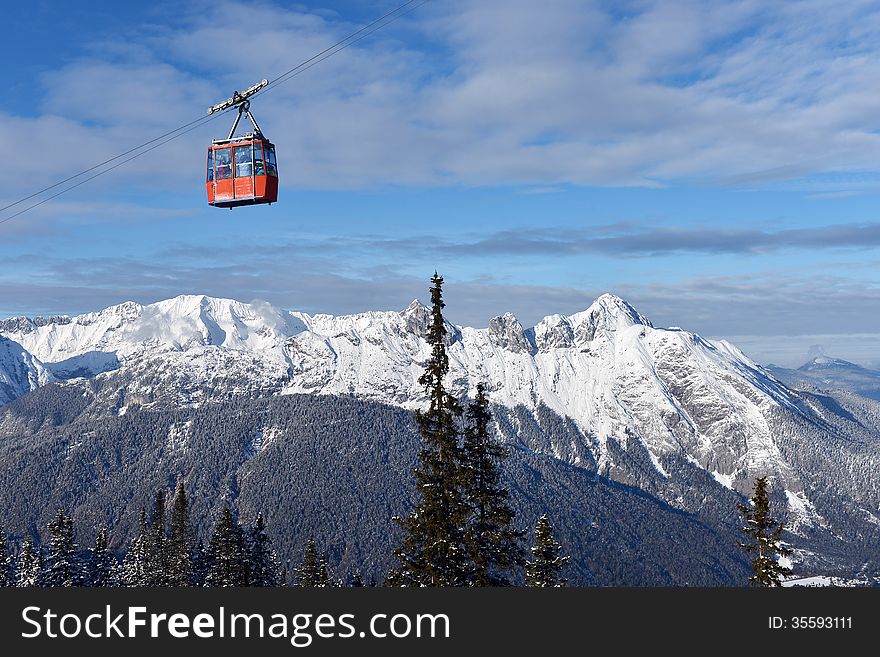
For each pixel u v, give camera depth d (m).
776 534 63.78
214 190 64.62
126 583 126.75
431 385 56.41
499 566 56.22
